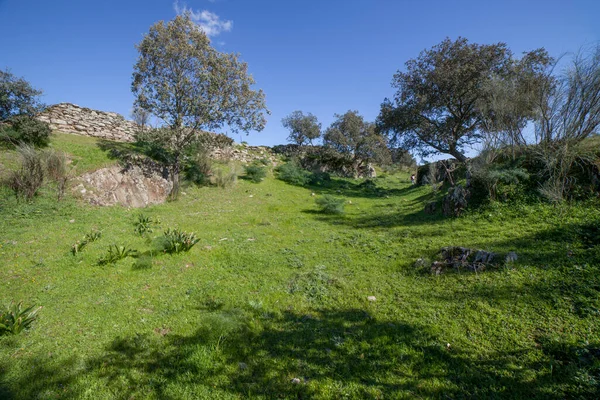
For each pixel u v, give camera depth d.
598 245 6.53
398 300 6.21
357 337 5.04
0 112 14.10
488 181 11.27
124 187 14.41
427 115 25.95
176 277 7.69
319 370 4.29
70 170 13.52
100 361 4.52
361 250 9.55
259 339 5.09
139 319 5.71
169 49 14.73
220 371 4.31
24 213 10.46
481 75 20.61
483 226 9.69
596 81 9.51
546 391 3.62
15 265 7.60
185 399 3.81
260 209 16.77
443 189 18.97
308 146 41.41
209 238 10.88
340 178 34.25
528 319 4.95
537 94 11.46
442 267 7.18
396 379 4.05
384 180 36.12
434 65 23.80
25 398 3.79
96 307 6.09
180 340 5.04
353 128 36.31
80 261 8.12
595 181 9.30
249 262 8.73
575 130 10.02
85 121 19.97
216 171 21.67
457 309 5.54
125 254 8.61
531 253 6.93
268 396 3.85
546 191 9.70
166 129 16.20
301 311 6.04
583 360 3.96
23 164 11.79
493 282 6.14
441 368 4.21
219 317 5.50
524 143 12.14
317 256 9.24
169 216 13.54
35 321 5.49
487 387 3.81
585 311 4.84
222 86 16.22
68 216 11.14
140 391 3.96
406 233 10.70
